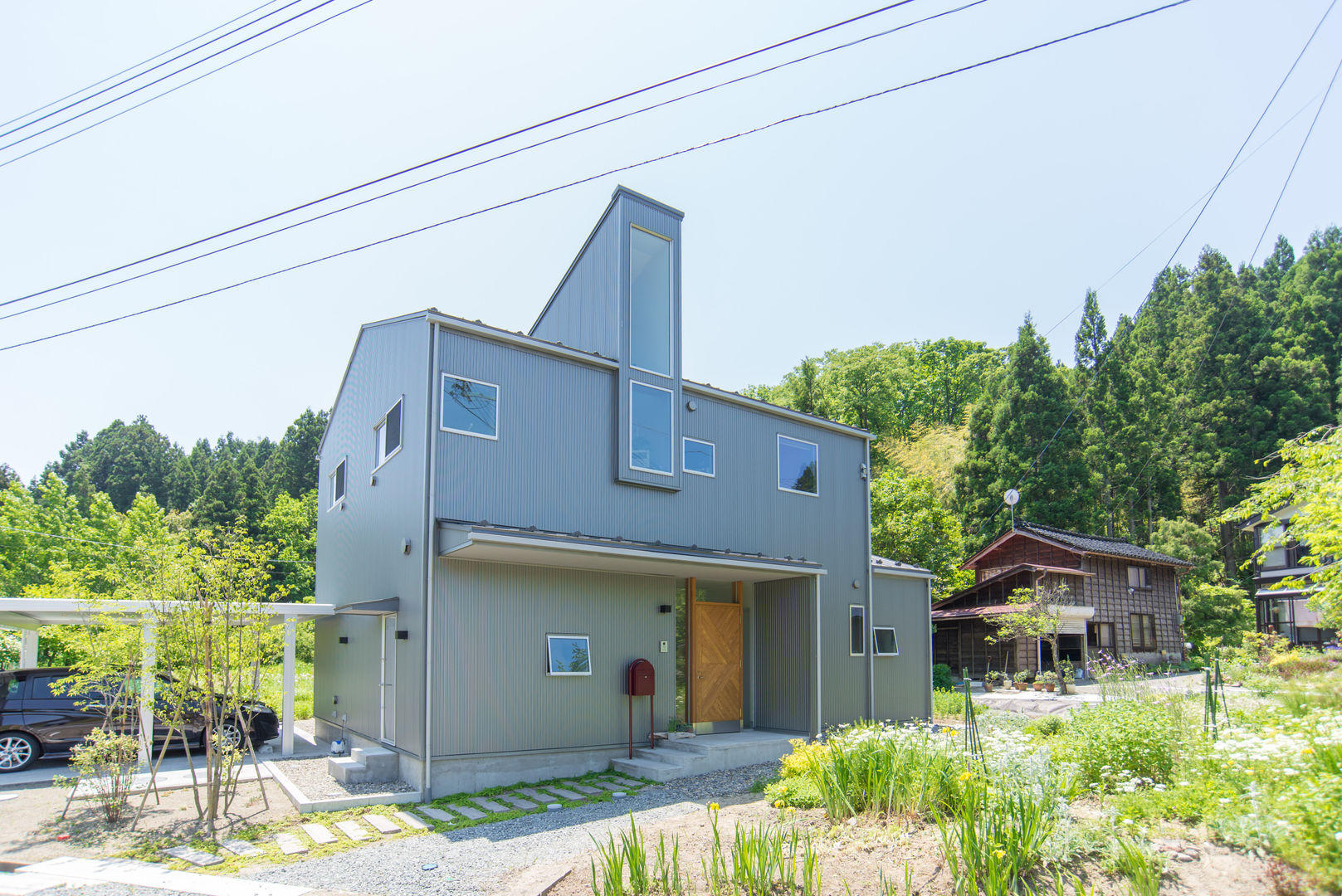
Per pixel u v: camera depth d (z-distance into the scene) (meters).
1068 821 5.65
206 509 47.75
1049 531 30.45
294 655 13.07
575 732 11.19
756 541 14.31
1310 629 29.42
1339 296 46.41
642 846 6.98
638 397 12.81
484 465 10.97
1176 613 33.25
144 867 7.09
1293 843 4.79
